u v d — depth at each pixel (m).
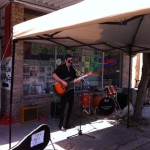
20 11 6.00
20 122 5.95
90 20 2.68
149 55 6.21
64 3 6.11
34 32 3.46
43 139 3.01
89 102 6.98
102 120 6.43
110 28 4.72
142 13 2.24
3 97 6.24
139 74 9.59
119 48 5.96
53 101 6.64
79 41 5.27
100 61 8.26
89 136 5.08
